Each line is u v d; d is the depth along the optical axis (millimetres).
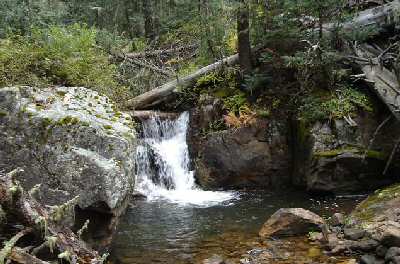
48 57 9078
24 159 5391
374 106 10422
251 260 6309
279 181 10867
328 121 10086
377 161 9602
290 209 7520
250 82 11414
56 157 5371
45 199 5277
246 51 11703
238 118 10992
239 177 10859
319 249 6582
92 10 19938
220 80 12273
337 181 9664
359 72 11008
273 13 11570
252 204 9453
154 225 8102
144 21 20359
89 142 5520
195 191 10875
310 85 10969
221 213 8836
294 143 10773
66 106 6152
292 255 6426
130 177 5703
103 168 5273
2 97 5594
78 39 10438
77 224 5301
